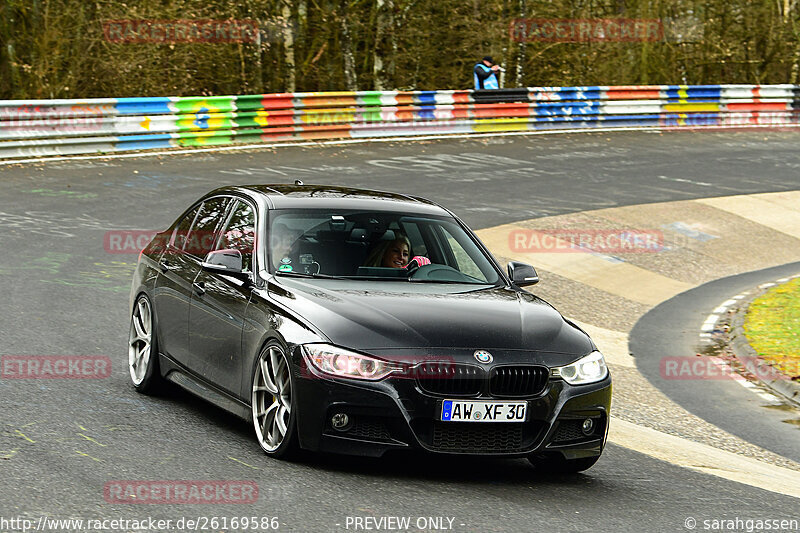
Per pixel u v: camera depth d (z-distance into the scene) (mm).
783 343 21703
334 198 13680
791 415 17422
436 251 13242
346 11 62938
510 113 55562
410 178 40344
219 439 11750
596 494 10953
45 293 20453
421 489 10398
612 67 69312
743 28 71562
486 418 10570
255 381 11492
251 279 12203
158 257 14609
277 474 10453
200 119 45938
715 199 40000
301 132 49406
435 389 10531
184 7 55594
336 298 11406
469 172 42656
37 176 36562
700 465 13102
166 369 13727
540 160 46875
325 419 10477
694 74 73438
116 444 11133
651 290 28281
